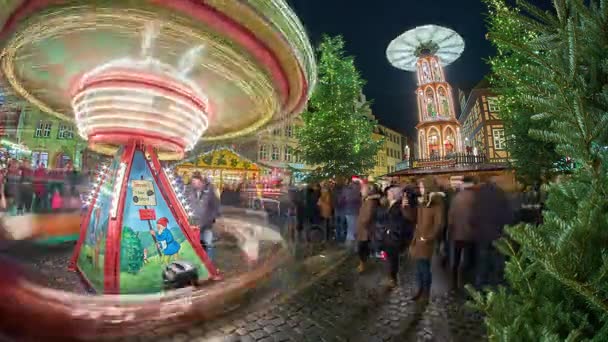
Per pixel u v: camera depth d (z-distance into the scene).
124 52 4.12
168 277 4.21
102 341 2.99
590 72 1.44
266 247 7.79
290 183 18.58
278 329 3.44
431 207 4.43
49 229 8.09
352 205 8.38
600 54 1.41
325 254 7.09
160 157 6.34
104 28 3.44
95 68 4.37
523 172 8.79
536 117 1.46
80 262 4.97
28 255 5.88
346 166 16.00
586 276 1.09
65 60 4.32
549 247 1.09
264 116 6.10
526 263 1.58
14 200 10.61
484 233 5.02
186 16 2.99
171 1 2.79
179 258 4.62
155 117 4.45
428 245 4.36
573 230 1.12
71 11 2.91
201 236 6.69
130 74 4.11
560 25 1.50
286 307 4.04
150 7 2.87
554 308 1.28
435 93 27.30
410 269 5.96
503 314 1.46
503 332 1.28
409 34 28.75
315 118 16.53
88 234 4.98
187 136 5.06
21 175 11.27
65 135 24.47
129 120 4.34
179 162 15.45
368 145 17.83
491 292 1.58
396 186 6.15
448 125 26.44
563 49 1.46
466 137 46.25
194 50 3.87
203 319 3.58
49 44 3.83
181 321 3.48
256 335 3.29
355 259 6.68
